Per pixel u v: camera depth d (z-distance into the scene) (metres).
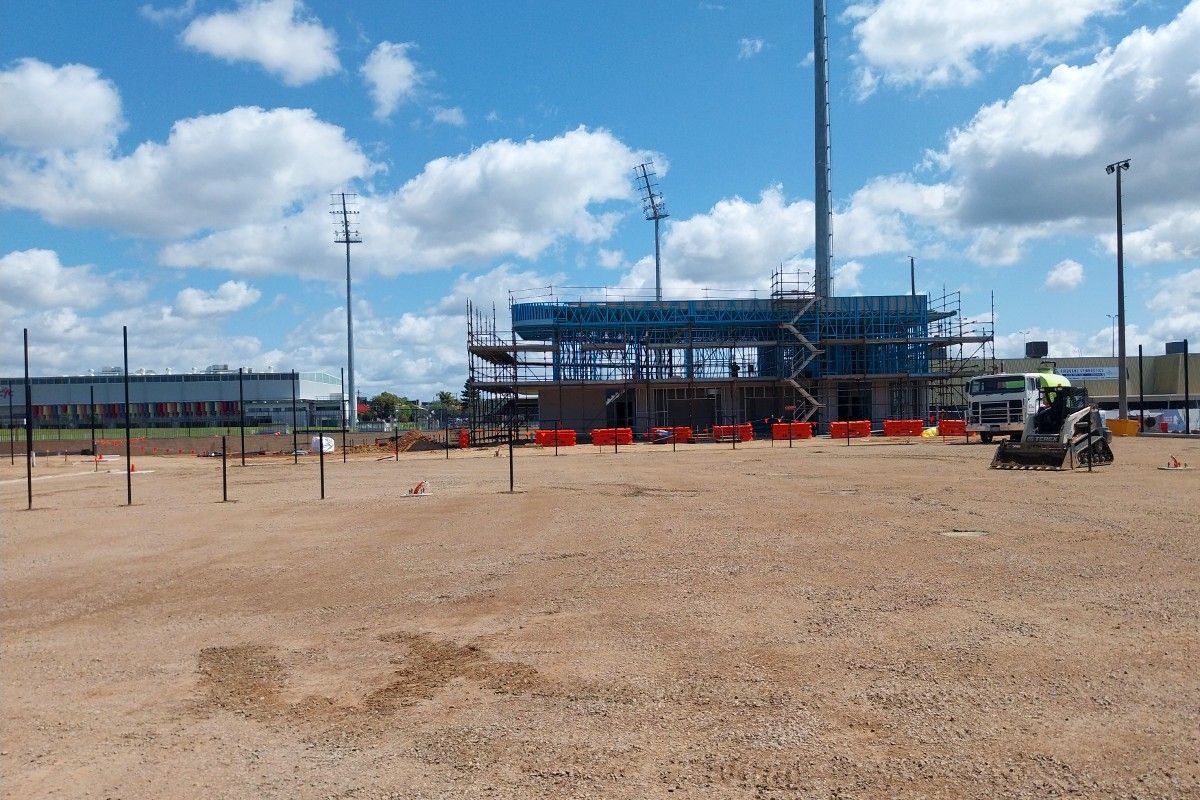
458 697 6.62
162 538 15.92
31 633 9.05
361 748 5.63
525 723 5.97
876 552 12.33
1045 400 33.81
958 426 50.19
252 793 4.97
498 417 65.19
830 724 5.75
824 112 61.31
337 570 12.23
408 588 10.86
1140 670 6.68
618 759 5.28
